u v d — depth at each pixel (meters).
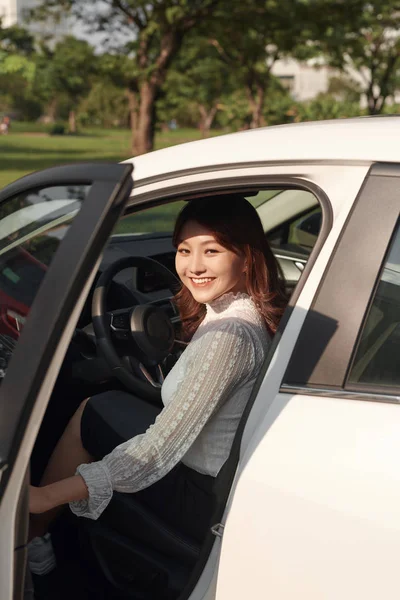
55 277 1.28
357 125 1.72
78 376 2.62
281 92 54.78
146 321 2.42
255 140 1.77
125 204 1.32
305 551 1.43
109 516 2.11
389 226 1.51
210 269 1.84
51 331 1.25
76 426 2.25
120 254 3.08
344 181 1.59
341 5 20.16
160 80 23.41
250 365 1.79
